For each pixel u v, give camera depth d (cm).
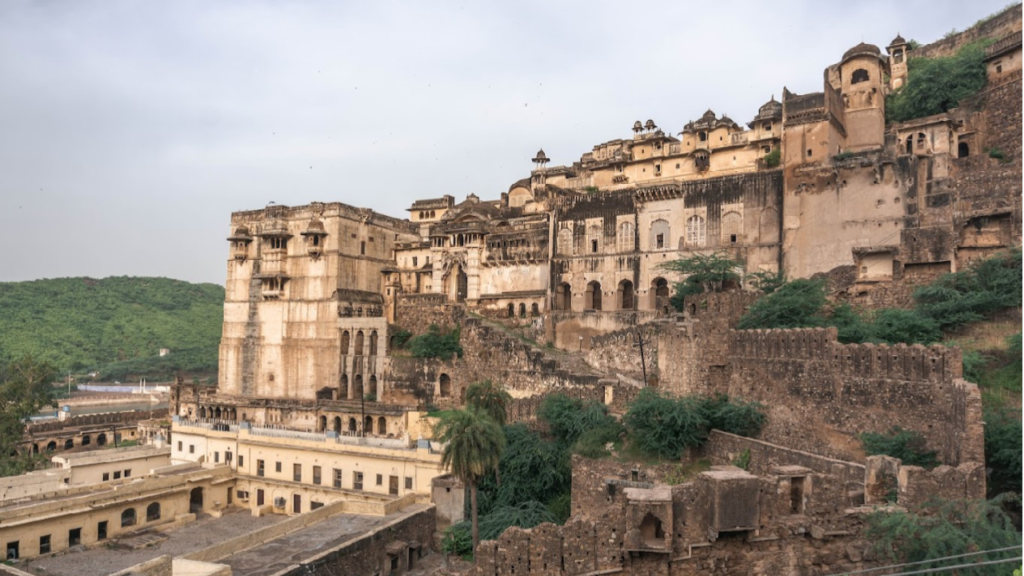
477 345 7525
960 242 5078
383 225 9844
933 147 6341
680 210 7350
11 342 17650
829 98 6475
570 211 8188
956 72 6969
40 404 8100
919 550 2645
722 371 4747
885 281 5378
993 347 4153
